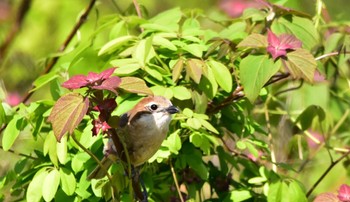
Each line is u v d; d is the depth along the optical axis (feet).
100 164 21.62
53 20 51.31
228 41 24.97
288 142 30.04
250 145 25.08
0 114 24.21
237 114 25.80
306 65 23.00
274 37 23.61
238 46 23.62
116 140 21.45
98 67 27.30
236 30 26.91
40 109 24.21
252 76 23.18
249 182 25.07
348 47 27.43
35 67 35.29
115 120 20.30
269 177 25.12
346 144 32.27
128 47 25.90
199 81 23.38
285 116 30.07
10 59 40.88
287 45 23.45
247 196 25.11
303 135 29.78
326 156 33.22
